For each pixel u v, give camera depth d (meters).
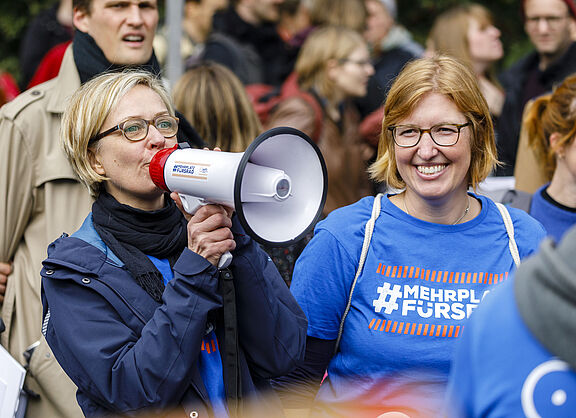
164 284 4.09
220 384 4.04
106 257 4.04
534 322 2.52
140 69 5.14
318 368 4.59
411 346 4.24
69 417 4.87
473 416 2.70
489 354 2.63
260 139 3.58
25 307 5.32
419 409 4.25
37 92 5.54
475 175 4.46
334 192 7.64
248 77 9.98
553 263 2.48
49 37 11.57
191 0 11.60
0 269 5.36
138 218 4.16
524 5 9.39
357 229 4.44
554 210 5.64
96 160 4.22
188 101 6.19
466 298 4.28
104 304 3.93
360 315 4.39
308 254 4.51
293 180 3.88
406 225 4.41
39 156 5.37
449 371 4.23
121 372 3.77
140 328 3.92
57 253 4.02
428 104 4.28
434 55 4.50
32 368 4.99
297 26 11.24
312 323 4.46
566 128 5.56
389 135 4.53
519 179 6.55
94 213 4.22
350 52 8.11
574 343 2.45
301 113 7.65
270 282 4.21
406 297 4.31
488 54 9.38
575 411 2.54
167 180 3.85
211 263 3.83
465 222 4.41
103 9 5.64
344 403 4.43
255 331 4.09
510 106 9.16
